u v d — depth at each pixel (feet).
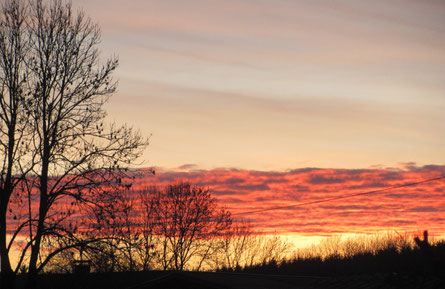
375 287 57.67
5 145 96.32
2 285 93.97
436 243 98.02
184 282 76.07
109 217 94.89
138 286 77.87
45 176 96.99
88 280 98.37
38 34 99.96
